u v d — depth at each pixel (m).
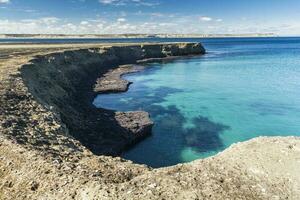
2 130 19.56
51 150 18.20
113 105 47.84
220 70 83.50
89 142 30.52
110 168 16.47
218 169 16.34
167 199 13.15
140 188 13.98
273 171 15.67
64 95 43.03
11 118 22.19
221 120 39.88
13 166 16.06
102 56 91.69
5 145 17.70
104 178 14.88
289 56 119.50
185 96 53.09
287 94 53.41
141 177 15.26
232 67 89.38
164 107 46.22
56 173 14.91
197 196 13.45
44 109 26.98
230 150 18.80
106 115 39.16
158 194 13.52
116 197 13.07
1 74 35.59
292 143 18.42
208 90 57.69
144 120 37.44
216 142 32.78
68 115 35.12
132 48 115.25
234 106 46.34
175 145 32.03
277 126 37.53
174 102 49.12
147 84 64.69
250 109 44.72
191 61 107.31
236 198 13.54
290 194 13.95
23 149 17.22
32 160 16.16
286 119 40.09
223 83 64.31
